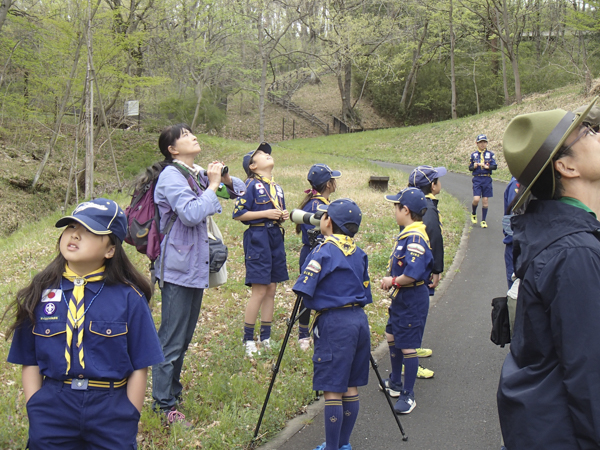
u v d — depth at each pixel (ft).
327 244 11.56
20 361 8.19
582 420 5.01
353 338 11.05
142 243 12.81
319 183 17.78
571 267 5.24
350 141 115.24
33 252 30.04
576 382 5.02
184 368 15.43
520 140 6.12
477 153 37.22
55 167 71.97
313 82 188.55
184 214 12.25
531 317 5.61
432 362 16.92
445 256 28.86
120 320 8.16
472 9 117.80
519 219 6.21
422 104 155.33
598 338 5.03
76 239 7.98
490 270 26.96
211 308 20.45
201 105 111.96
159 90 102.47
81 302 8.06
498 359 16.88
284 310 20.52
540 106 94.27
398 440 12.49
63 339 7.98
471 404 14.15
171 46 92.99
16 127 75.25
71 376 7.98
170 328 12.78
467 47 151.23
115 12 63.05
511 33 134.92
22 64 63.31
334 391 10.82
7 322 18.51
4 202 58.65
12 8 63.93
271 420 12.70
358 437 12.68
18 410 12.70
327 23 110.22
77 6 55.98
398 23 129.18
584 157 5.83
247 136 145.59
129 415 8.18
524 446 5.44
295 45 147.33
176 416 12.52
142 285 8.71
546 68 135.33
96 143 78.95
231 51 105.40
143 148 93.15
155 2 77.10
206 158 90.12
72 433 8.01
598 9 94.89
